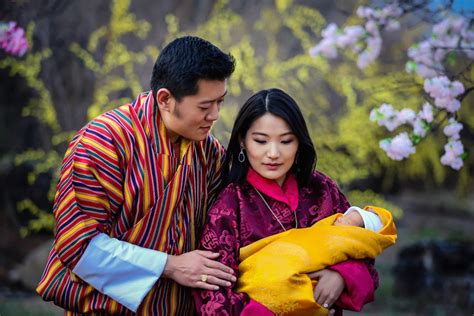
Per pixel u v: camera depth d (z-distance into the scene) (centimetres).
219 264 257
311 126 738
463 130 786
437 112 393
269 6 773
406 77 680
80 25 759
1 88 796
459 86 374
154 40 764
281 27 775
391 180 847
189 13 785
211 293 255
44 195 784
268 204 275
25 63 706
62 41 755
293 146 267
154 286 260
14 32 466
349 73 743
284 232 265
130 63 732
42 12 685
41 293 263
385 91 669
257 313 250
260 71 741
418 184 979
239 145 277
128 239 255
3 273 726
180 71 245
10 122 801
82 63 757
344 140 732
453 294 671
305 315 254
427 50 419
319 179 288
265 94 266
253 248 264
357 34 471
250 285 254
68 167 256
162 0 778
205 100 249
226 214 269
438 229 886
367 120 725
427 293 681
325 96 757
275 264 254
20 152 800
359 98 756
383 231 268
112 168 254
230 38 749
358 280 257
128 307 252
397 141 383
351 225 267
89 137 256
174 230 262
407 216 925
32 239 787
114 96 751
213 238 265
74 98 757
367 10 465
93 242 250
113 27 723
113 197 255
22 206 735
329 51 486
